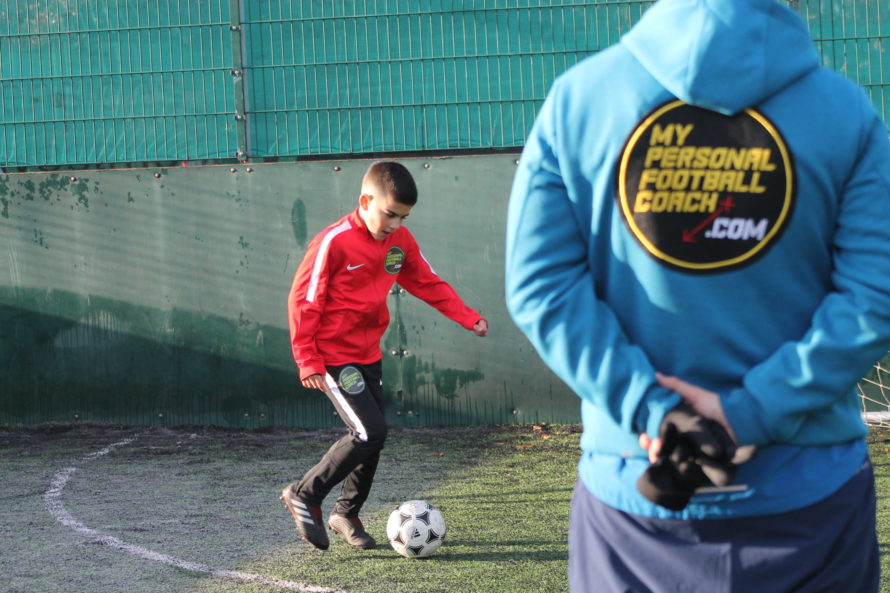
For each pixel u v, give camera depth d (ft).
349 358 15.47
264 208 29.58
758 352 5.07
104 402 30.14
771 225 4.96
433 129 29.66
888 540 15.80
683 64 4.95
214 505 19.99
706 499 5.14
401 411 29.45
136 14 30.14
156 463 24.97
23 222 30.09
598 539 5.56
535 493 20.49
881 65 28.32
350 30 29.73
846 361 4.83
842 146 4.97
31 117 30.50
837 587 5.23
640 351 5.08
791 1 28.53
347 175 29.40
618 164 5.10
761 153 4.94
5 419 30.27
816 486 5.13
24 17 30.40
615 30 29.07
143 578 14.66
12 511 19.70
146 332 29.94
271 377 29.68
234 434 29.04
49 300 30.09
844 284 4.95
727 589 5.16
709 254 5.01
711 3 4.98
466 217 29.09
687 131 5.02
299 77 29.86
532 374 29.04
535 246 5.27
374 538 16.76
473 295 29.14
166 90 30.19
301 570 14.89
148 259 29.86
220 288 29.73
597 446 5.52
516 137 29.43
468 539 16.63
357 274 15.34
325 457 15.33
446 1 29.45
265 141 30.04
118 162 30.40
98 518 18.89
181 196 29.76
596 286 5.38
